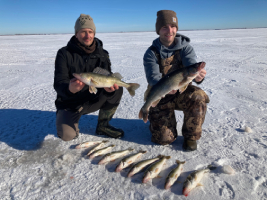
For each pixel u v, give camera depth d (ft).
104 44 81.25
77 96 10.37
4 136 11.61
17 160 9.36
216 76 25.36
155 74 10.00
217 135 11.14
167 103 10.00
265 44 62.39
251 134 11.03
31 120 13.85
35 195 7.24
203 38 102.78
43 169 8.69
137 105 16.58
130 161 8.70
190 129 9.41
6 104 17.11
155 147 10.23
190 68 7.98
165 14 9.68
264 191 7.06
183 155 9.41
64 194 7.27
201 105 9.09
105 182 7.82
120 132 11.34
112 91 10.20
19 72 30.68
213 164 8.63
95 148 9.95
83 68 10.53
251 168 8.26
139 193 7.20
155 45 10.53
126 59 42.06
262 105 15.20
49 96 19.25
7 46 78.84
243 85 20.94
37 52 56.65
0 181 7.97
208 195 6.98
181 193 7.13
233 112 14.17
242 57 39.29
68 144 10.77
